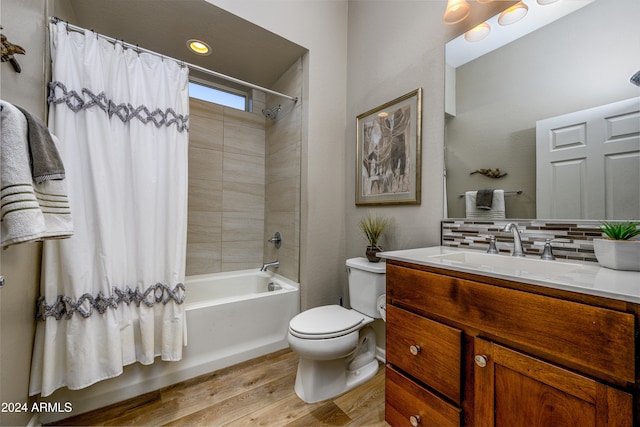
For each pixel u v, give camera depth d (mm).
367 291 1582
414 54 1658
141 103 1472
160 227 1515
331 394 1415
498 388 771
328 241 2107
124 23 1714
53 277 1204
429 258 1065
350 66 2182
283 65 2230
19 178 763
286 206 2305
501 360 763
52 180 905
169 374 1525
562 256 1071
